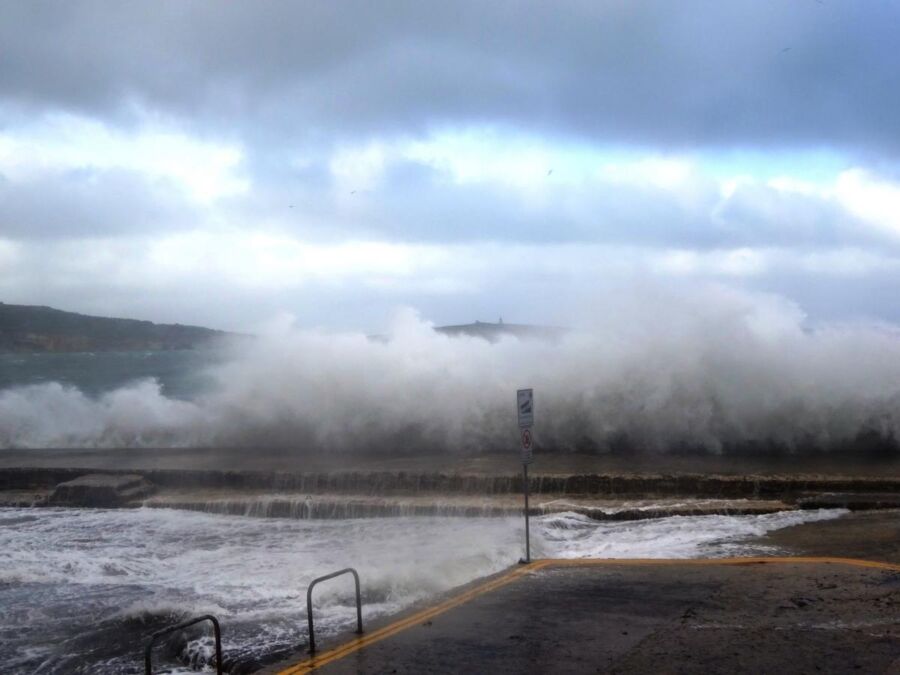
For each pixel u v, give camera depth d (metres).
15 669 8.28
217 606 9.69
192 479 17.05
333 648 7.27
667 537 11.74
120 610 9.81
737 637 6.96
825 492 13.70
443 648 7.08
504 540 11.88
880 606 7.67
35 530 14.28
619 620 7.66
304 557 11.91
